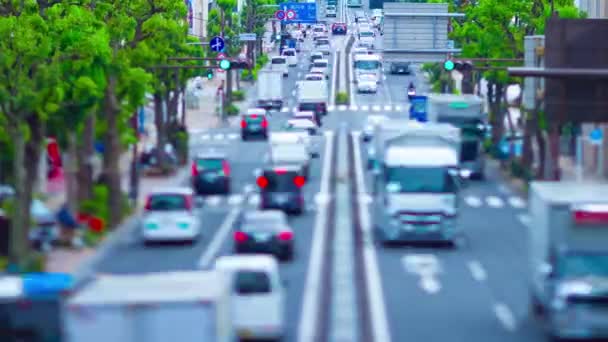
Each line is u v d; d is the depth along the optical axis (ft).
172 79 585.22
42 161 459.73
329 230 370.94
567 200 216.74
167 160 546.67
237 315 204.95
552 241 216.95
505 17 653.30
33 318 170.60
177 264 309.83
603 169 524.11
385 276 290.56
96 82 396.37
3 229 316.19
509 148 570.87
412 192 334.03
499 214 415.64
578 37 347.97
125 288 167.63
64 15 448.65
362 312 243.60
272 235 305.12
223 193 467.52
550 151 457.27
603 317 206.59
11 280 176.96
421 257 320.70
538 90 489.67
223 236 361.10
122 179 510.17
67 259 317.42
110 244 347.15
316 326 229.25
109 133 388.98
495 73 605.73
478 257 321.73
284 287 224.12
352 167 549.13
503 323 233.35
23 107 323.16
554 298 209.46
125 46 526.16
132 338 158.20
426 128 379.14
